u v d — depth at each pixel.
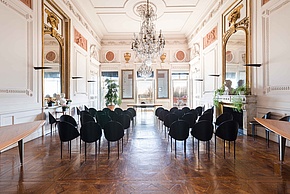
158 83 12.05
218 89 7.21
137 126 7.35
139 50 7.59
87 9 8.34
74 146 4.66
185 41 11.98
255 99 5.48
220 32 7.39
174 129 3.95
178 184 2.72
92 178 2.92
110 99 11.28
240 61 6.12
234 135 3.74
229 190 2.55
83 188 2.63
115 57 12.02
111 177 2.96
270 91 4.99
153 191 2.54
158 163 3.53
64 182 2.80
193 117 4.84
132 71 12.03
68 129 3.76
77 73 8.09
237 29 6.22
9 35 4.34
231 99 6.19
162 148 4.48
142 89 12.07
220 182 2.77
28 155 3.98
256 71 5.46
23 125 3.41
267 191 2.52
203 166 3.36
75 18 7.73
